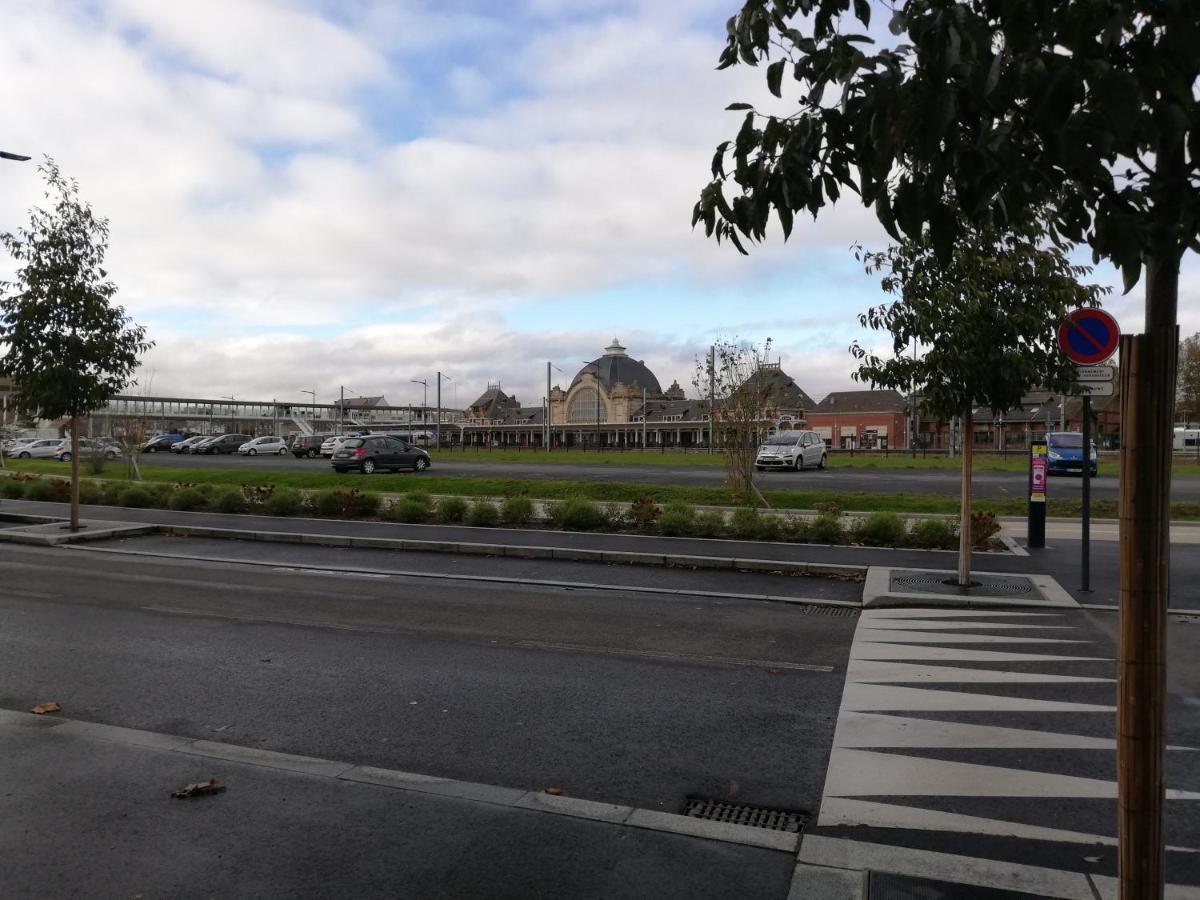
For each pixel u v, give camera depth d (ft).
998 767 16.62
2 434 209.15
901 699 20.95
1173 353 7.43
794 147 7.88
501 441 447.01
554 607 32.65
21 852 12.95
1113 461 135.64
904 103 6.72
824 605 33.14
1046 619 30.40
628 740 18.10
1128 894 7.73
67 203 49.57
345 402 541.34
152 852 12.98
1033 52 6.57
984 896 11.74
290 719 19.38
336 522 57.88
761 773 16.35
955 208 7.82
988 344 30.55
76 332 49.78
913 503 68.54
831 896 11.78
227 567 42.70
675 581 38.19
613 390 423.64
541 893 11.89
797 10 8.00
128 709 20.06
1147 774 7.63
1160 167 7.30
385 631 28.40
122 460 161.68
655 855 13.00
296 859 12.81
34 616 30.50
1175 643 26.53
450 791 15.33
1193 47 5.90
